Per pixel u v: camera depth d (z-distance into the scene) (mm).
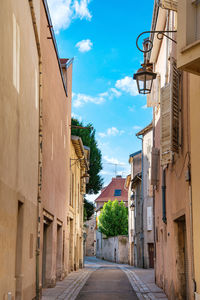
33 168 10984
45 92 13383
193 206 8688
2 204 7137
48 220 15539
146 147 33625
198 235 8336
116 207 55938
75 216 27859
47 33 13703
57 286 16859
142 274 24422
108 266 39562
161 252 15742
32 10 10500
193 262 8680
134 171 40062
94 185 41250
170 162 11547
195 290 8492
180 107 10414
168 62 13562
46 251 15953
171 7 9617
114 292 15445
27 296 9844
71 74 24109
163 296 13930
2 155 7105
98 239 68750
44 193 13445
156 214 17562
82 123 40906
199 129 8375
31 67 10586
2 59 7035
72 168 26328
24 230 9516
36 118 11570
